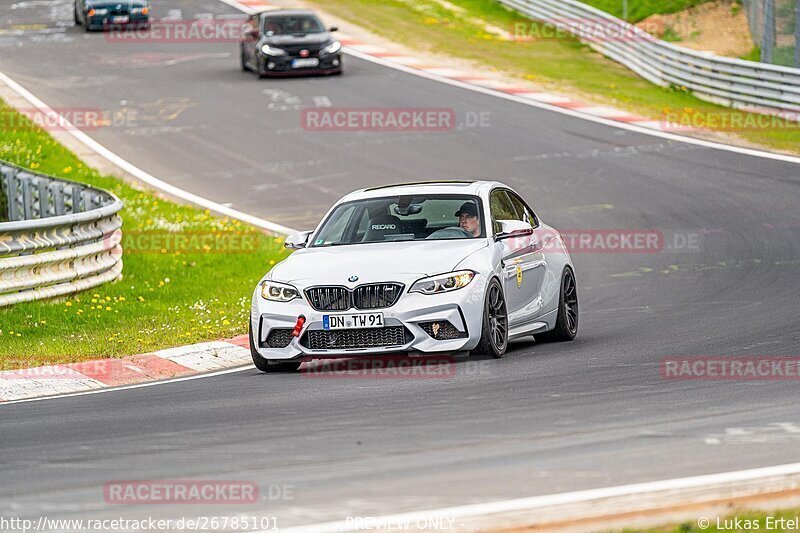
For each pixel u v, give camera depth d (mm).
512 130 100562
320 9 157500
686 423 27250
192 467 24984
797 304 49750
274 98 112312
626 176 85688
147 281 60625
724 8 144125
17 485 24141
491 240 39625
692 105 111062
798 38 107500
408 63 126875
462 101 110688
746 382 32219
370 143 97688
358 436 27250
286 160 93812
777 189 80250
